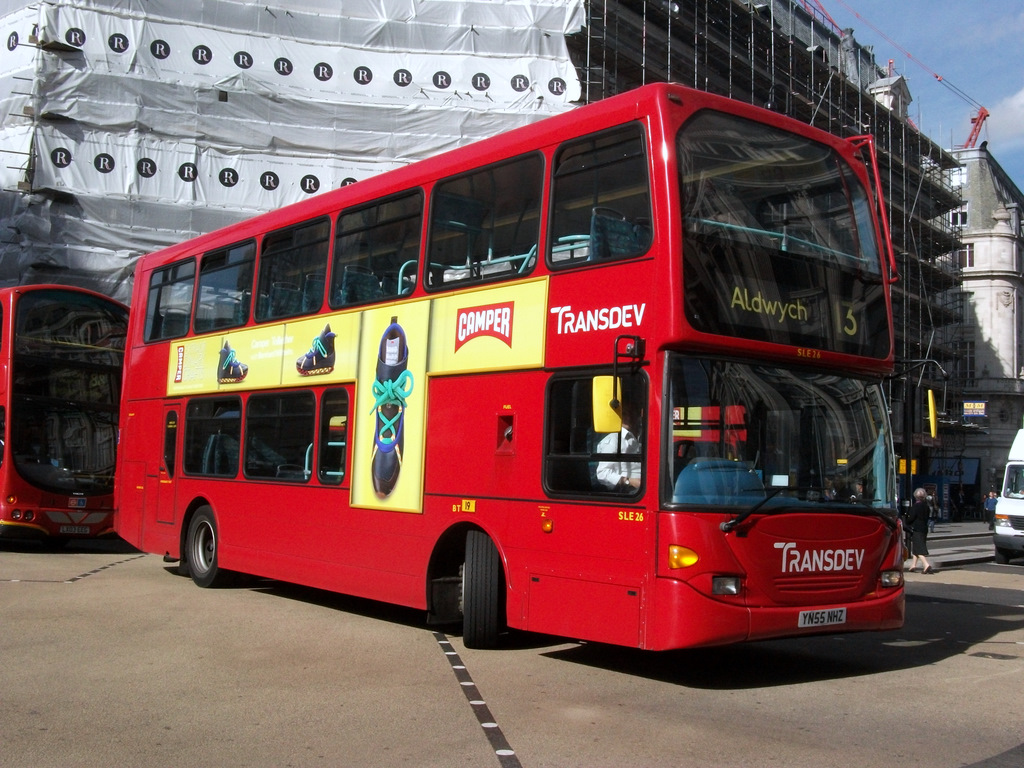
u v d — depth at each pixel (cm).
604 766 561
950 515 6138
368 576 1030
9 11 3750
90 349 1962
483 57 3884
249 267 1298
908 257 5381
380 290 1060
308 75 3831
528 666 855
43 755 581
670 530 731
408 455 988
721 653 955
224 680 784
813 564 777
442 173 998
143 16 3691
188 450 1391
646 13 4056
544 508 831
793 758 577
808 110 4803
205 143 3641
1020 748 604
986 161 7894
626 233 792
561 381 831
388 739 617
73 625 1026
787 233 830
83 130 3522
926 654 967
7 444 1836
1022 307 7406
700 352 761
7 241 3384
